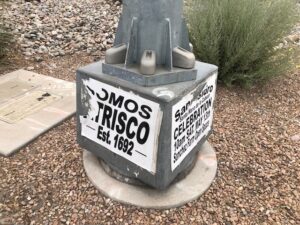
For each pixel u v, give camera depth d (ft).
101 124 6.18
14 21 14.10
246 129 8.48
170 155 5.67
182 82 5.80
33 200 6.06
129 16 5.65
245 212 5.99
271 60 10.61
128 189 6.21
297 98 10.33
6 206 5.92
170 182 6.03
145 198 6.04
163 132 5.39
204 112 6.55
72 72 11.08
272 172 6.98
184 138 6.01
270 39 9.99
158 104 5.26
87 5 16.56
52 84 9.98
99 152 6.45
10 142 7.37
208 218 5.85
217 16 9.78
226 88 10.52
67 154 7.18
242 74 10.12
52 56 12.15
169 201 6.01
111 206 5.98
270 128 8.61
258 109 9.54
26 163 6.94
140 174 5.92
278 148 7.79
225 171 6.94
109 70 5.86
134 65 5.82
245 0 10.12
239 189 6.49
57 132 7.94
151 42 5.66
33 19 14.56
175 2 5.58
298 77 11.70
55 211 5.86
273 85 11.01
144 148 5.68
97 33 13.88
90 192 6.25
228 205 6.12
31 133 7.71
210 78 6.34
